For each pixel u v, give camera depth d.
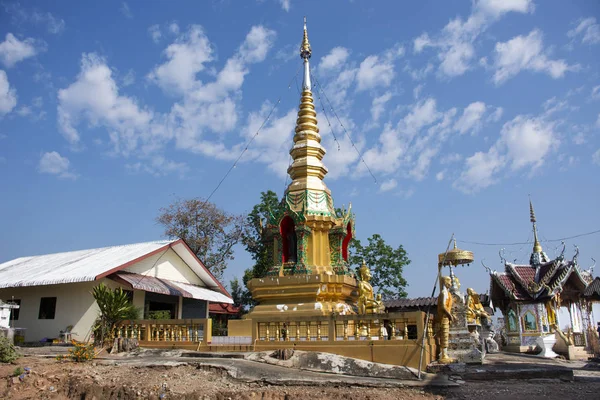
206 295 33.34
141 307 29.95
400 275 38.00
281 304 20.61
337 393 13.04
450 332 17.69
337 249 22.45
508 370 15.25
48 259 34.28
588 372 18.72
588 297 31.34
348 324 17.75
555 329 28.42
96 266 27.56
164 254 32.19
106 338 20.03
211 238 44.47
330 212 22.89
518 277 29.98
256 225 37.78
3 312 21.48
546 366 16.64
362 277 19.77
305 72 26.62
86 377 14.67
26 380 14.77
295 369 15.46
